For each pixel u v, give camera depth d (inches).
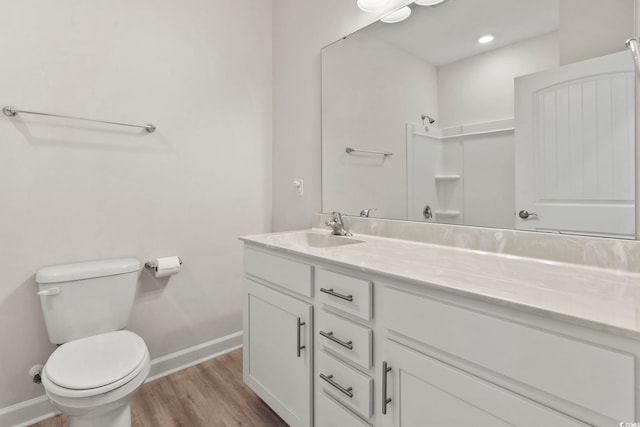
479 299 30.3
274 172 94.8
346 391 43.9
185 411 63.8
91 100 65.9
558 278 35.6
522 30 47.1
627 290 31.2
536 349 27.3
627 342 23.3
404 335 37.6
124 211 70.7
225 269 86.5
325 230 77.4
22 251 59.8
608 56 39.9
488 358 30.3
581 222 42.5
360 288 42.0
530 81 46.4
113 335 58.7
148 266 73.4
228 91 85.7
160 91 74.6
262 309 61.4
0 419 58.1
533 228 46.6
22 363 60.2
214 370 78.6
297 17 85.3
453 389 32.9
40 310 61.6
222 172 85.2
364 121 69.4
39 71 60.4
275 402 58.2
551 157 44.8
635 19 38.0
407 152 61.9
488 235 50.7
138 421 60.8
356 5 70.2
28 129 59.8
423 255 48.6
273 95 94.7
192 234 80.6
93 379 45.4
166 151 75.9
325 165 78.9
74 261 65.0
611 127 39.9
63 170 63.5
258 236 67.6
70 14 63.4
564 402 26.1
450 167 55.8
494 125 50.3
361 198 71.0
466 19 53.4
